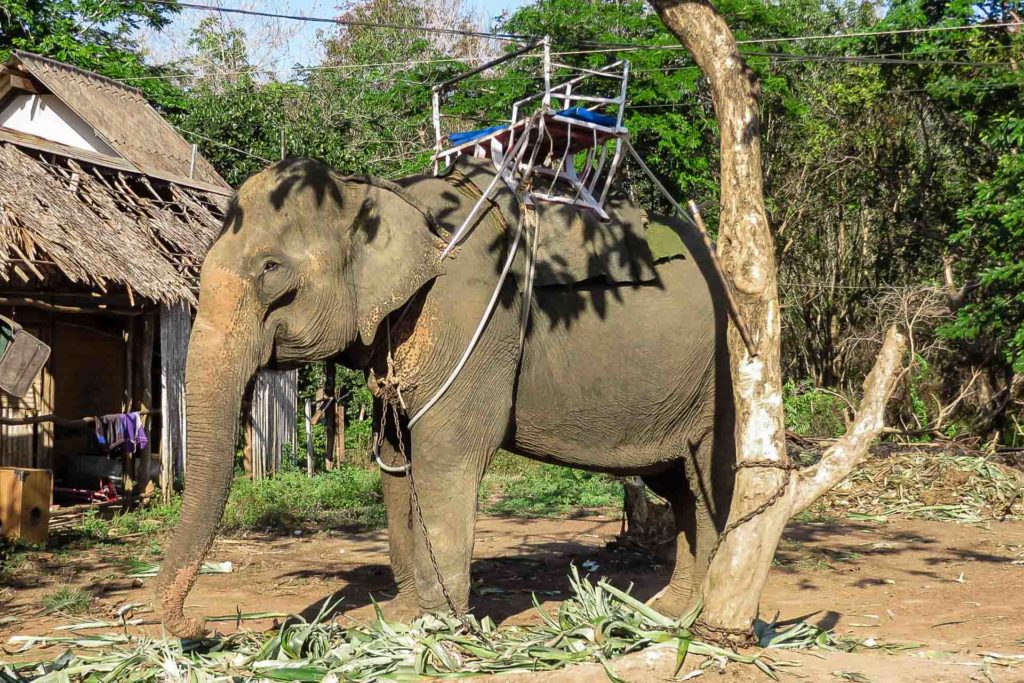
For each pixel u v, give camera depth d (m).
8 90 16.80
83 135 16.75
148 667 5.14
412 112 25.62
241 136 21.61
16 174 11.43
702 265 6.50
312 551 9.90
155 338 13.84
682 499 7.06
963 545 10.67
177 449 13.52
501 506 13.33
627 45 21.27
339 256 5.46
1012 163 17.44
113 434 12.03
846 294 28.52
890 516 12.75
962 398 22.08
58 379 13.70
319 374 18.75
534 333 6.09
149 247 12.62
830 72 27.98
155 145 17.14
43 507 9.97
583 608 5.99
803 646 5.75
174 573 4.89
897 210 26.62
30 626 6.73
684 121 21.86
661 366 6.26
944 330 18.84
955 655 5.69
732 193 5.40
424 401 5.75
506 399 5.93
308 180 5.47
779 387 5.38
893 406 22.77
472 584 8.08
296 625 5.68
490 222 5.98
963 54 20.05
